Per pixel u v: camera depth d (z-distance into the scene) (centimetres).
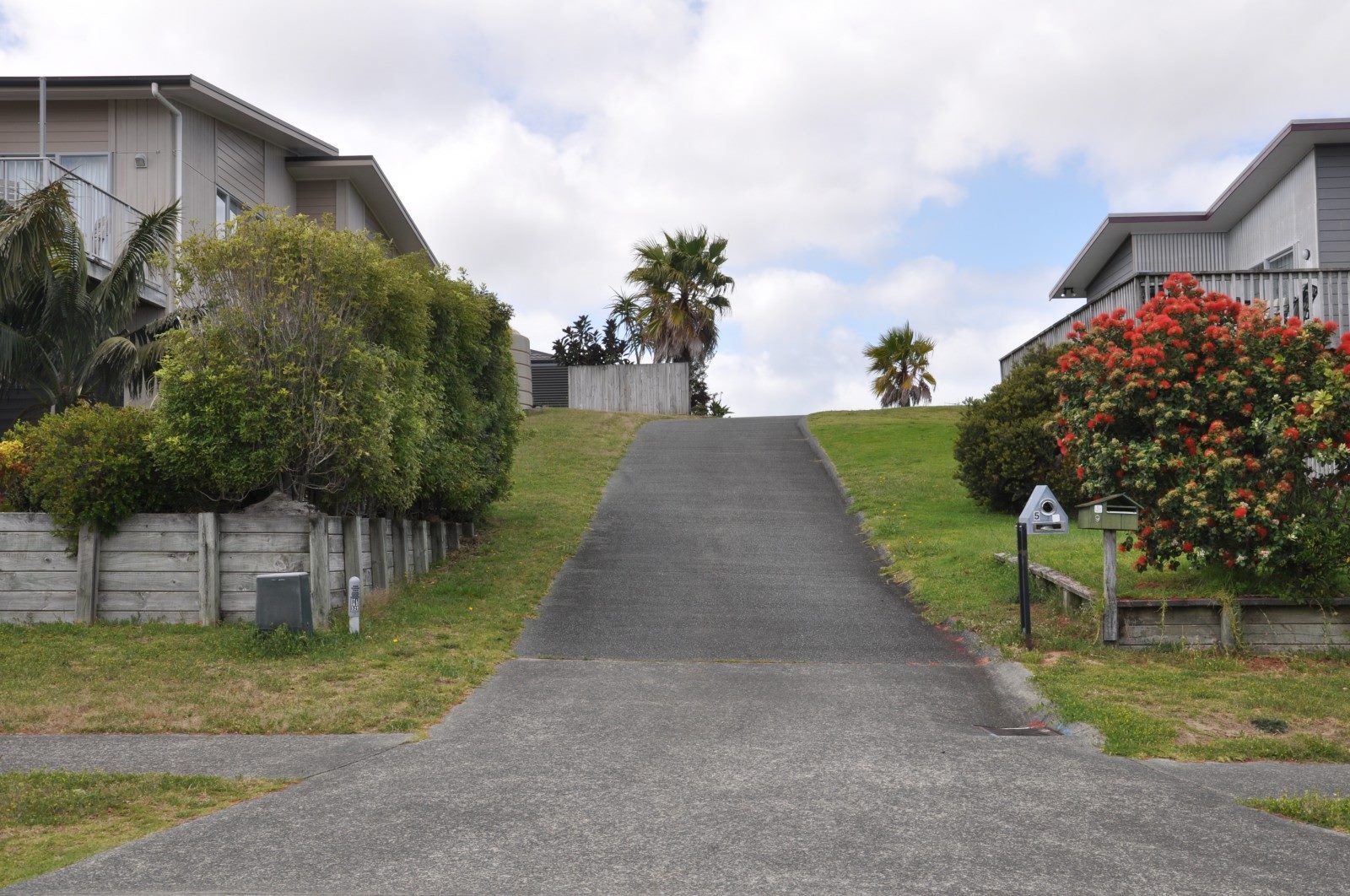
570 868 464
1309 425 942
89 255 1579
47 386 1452
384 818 536
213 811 554
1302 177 1891
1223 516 960
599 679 900
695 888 441
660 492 2000
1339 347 1015
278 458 1025
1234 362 1018
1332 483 1000
